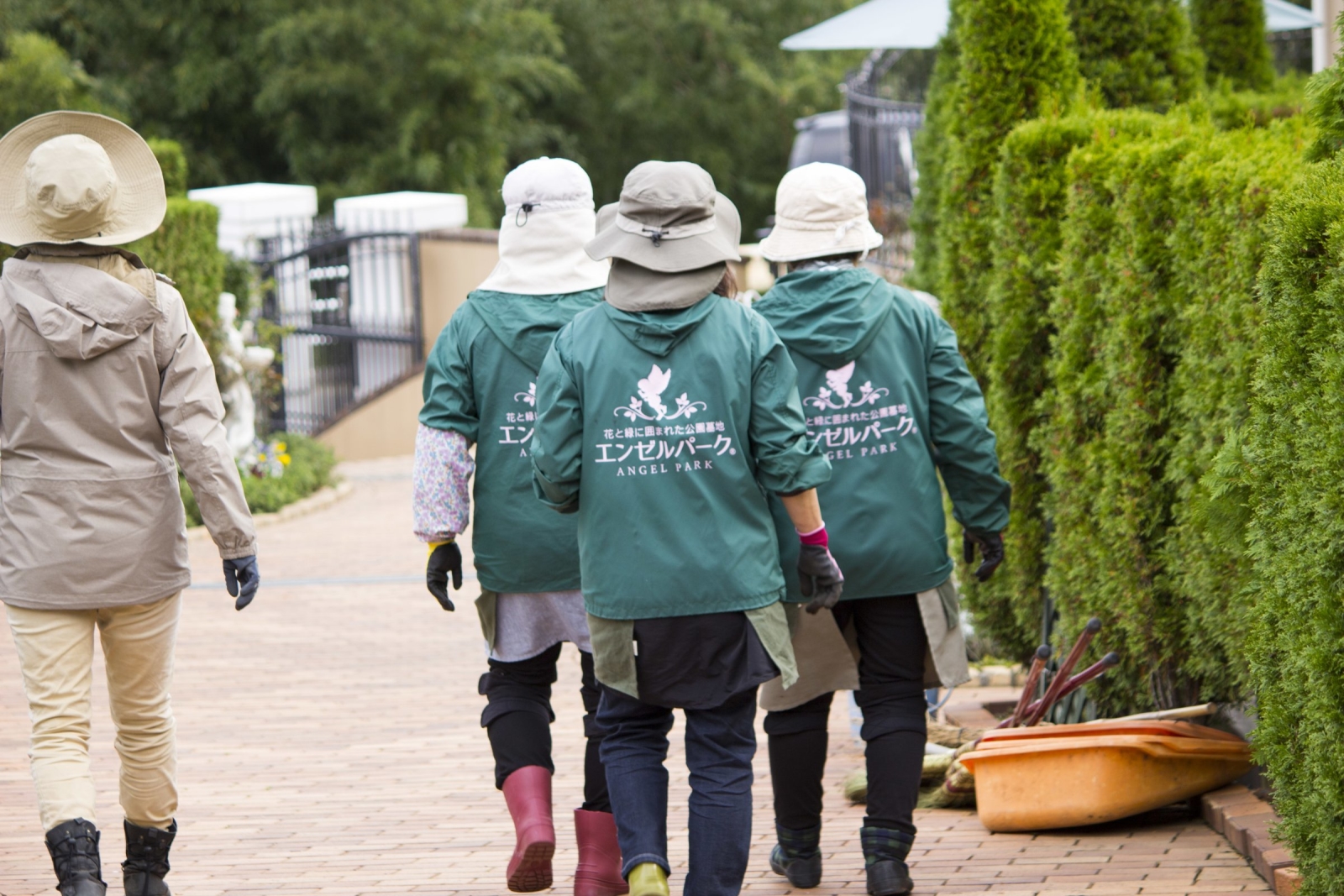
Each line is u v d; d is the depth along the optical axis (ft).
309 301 123.85
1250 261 25.81
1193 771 29.43
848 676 26.78
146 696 25.88
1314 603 22.13
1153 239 30.68
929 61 112.16
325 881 28.48
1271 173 25.80
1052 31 40.45
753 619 22.66
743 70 197.77
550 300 25.82
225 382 90.89
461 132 169.89
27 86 104.01
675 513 22.70
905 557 26.05
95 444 24.82
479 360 25.85
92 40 159.12
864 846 26.12
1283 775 23.80
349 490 98.63
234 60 163.43
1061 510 34.58
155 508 25.18
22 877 28.86
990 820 29.58
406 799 34.45
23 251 25.44
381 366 129.39
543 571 25.63
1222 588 28.27
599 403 22.98
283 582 66.08
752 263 115.55
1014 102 40.37
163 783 26.22
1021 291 36.73
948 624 26.55
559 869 29.12
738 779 23.02
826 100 205.16
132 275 25.12
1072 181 34.01
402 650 52.37
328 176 167.63
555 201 26.04
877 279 27.07
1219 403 27.94
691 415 22.77
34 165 24.68
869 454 26.27
